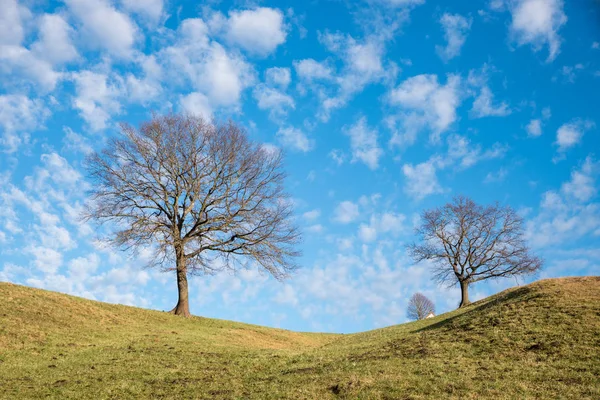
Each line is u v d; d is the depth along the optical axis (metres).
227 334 35.38
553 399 15.09
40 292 34.50
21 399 17.69
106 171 39.25
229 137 40.97
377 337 32.19
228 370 22.06
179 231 40.56
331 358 23.11
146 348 26.45
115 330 30.88
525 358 19.14
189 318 39.56
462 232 55.53
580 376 16.80
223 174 41.12
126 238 38.19
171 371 21.78
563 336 20.64
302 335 43.06
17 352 23.92
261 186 41.50
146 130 40.19
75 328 29.52
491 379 17.16
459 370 18.38
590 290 26.84
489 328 23.58
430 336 25.05
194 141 40.75
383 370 19.14
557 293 26.97
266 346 33.62
